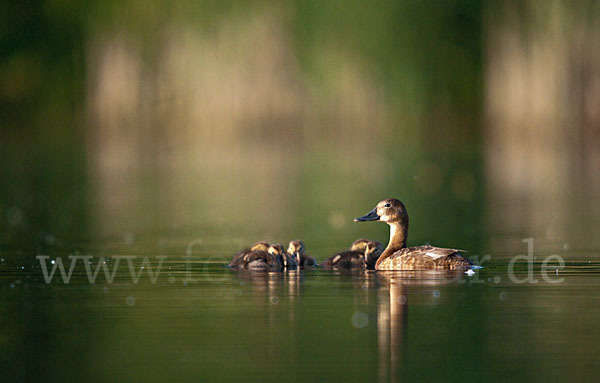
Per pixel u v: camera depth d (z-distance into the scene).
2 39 62.59
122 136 56.25
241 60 53.41
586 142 45.69
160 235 21.08
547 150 46.47
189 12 54.44
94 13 57.12
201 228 22.69
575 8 45.31
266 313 11.36
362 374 8.74
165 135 55.31
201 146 54.03
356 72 52.59
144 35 55.94
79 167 44.38
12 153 52.84
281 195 31.91
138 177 39.47
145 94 56.00
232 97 53.69
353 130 53.16
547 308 11.46
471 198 29.78
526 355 9.30
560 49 45.72
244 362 9.14
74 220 24.44
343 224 23.72
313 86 52.78
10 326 10.75
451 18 56.06
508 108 48.00
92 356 9.41
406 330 10.36
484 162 43.59
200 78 54.38
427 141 56.69
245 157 49.56
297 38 52.53
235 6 53.34
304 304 11.91
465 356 9.29
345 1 51.91
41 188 34.44
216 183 36.72
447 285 13.24
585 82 45.53
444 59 55.97
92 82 57.81
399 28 52.44
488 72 50.19
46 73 62.00
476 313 11.19
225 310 11.56
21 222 23.75
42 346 9.82
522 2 47.75
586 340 9.84
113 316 11.26
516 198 29.56
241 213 26.45
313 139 53.06
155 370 8.91
